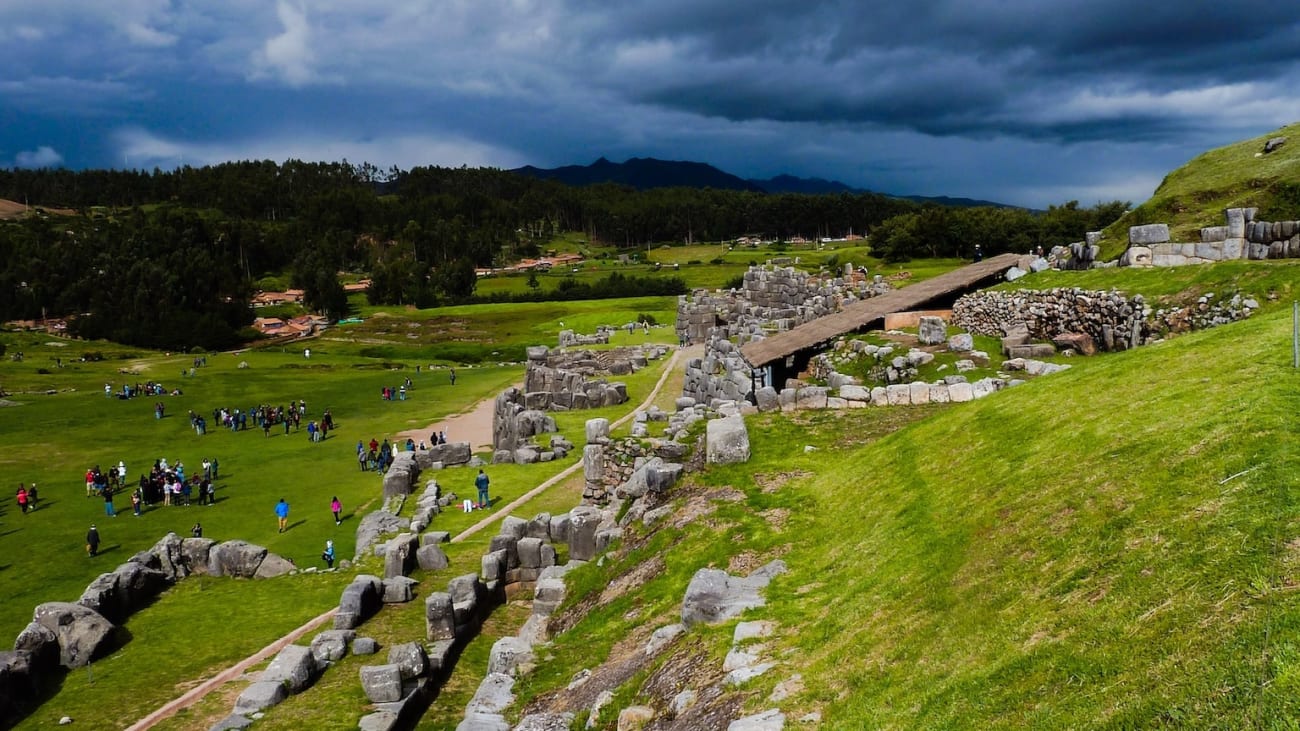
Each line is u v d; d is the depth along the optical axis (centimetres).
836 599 1502
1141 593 1021
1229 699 772
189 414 7881
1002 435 1884
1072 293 3856
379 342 13900
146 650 2688
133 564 3172
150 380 10019
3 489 5388
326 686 2195
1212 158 4688
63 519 4669
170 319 15750
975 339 4206
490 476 4347
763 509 2139
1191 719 775
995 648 1080
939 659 1132
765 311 7344
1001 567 1290
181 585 3291
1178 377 1725
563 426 5194
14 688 2298
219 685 2369
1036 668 986
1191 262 3644
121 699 2342
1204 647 859
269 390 9212
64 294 18450
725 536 2017
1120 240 4403
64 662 2566
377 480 5309
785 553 1867
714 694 1294
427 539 3331
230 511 4719
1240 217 3550
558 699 1617
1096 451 1507
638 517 2486
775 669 1303
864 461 2242
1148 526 1161
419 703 2131
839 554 1731
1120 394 1780
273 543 4094
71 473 5822
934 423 2255
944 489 1752
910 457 2067
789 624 1473
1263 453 1184
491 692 1742
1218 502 1121
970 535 1463
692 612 1622
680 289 17700
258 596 3125
